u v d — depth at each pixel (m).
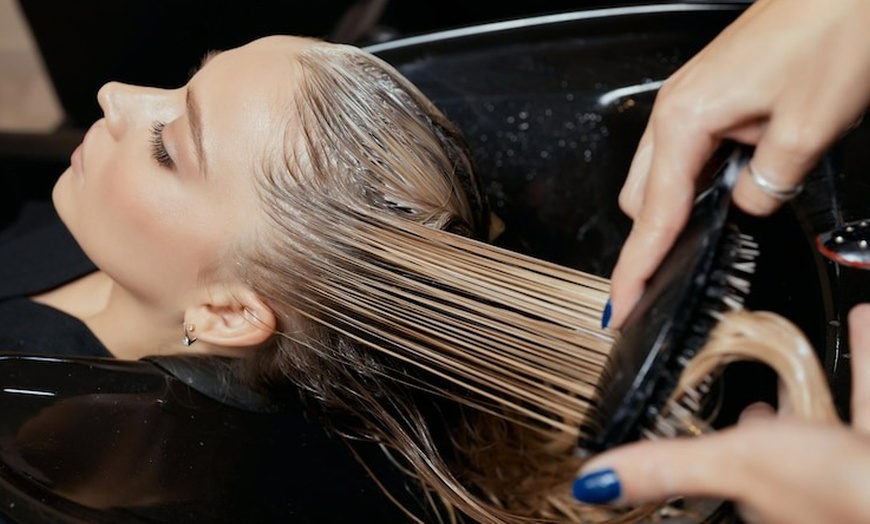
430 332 0.61
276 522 0.65
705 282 0.43
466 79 0.88
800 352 0.45
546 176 0.87
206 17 1.25
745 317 0.45
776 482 0.37
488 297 0.57
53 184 0.98
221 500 0.64
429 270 0.60
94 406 0.65
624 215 0.85
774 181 0.48
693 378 0.44
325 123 0.66
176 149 0.68
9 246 0.91
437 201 0.67
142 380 0.69
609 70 0.88
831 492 0.36
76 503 0.57
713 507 0.57
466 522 0.70
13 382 0.64
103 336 0.80
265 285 0.68
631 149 0.85
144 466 0.63
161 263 0.71
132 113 0.72
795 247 0.71
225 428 0.70
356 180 0.65
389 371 0.68
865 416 0.47
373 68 0.71
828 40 0.48
